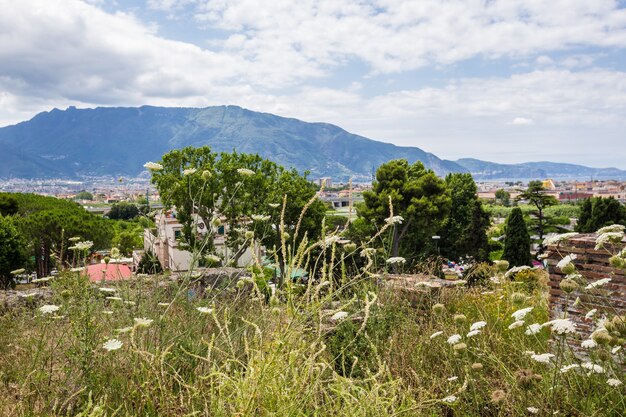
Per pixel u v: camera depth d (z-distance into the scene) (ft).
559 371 9.60
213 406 7.10
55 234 90.22
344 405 7.53
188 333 10.73
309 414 7.43
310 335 8.63
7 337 12.16
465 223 130.31
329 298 7.43
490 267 21.16
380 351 12.66
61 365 9.73
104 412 7.27
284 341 6.80
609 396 9.36
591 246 13.93
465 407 10.11
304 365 7.25
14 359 10.48
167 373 8.62
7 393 8.86
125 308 12.13
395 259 16.05
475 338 12.84
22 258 74.43
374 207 109.91
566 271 11.30
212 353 10.07
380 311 14.35
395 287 17.10
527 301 17.81
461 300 18.11
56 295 12.59
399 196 103.81
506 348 12.81
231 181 87.61
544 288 20.94
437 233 120.67
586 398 9.37
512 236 108.99
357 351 12.50
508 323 15.17
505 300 17.58
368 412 7.36
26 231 89.97
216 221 14.84
